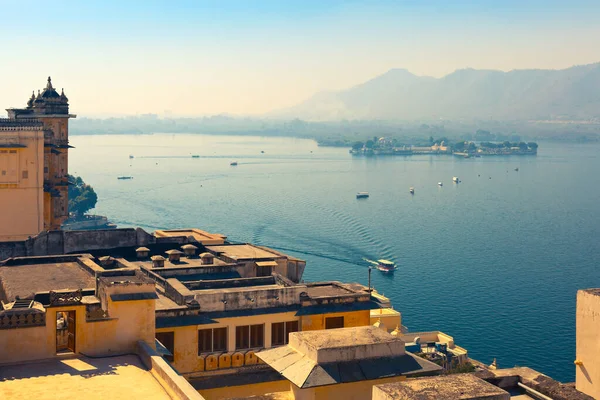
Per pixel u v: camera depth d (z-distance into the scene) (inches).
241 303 2016.5
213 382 1916.8
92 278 2102.6
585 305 1482.5
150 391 1354.6
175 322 1916.8
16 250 2883.9
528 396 1332.4
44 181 3993.6
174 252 2726.4
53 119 4160.9
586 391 1476.4
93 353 1523.1
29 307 1526.8
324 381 1298.0
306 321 2057.1
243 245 3102.9
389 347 1384.1
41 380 1390.3
